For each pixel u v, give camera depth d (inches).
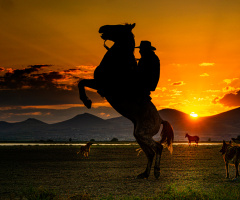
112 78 443.5
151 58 468.1
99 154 1053.8
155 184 444.1
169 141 519.2
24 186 434.0
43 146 1551.4
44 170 616.4
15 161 811.4
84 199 333.4
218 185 429.4
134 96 462.0
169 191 350.6
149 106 476.7
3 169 635.5
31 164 734.5
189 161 792.9
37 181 476.7
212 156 963.3
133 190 400.8
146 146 494.3
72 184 448.1
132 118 483.5
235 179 470.6
